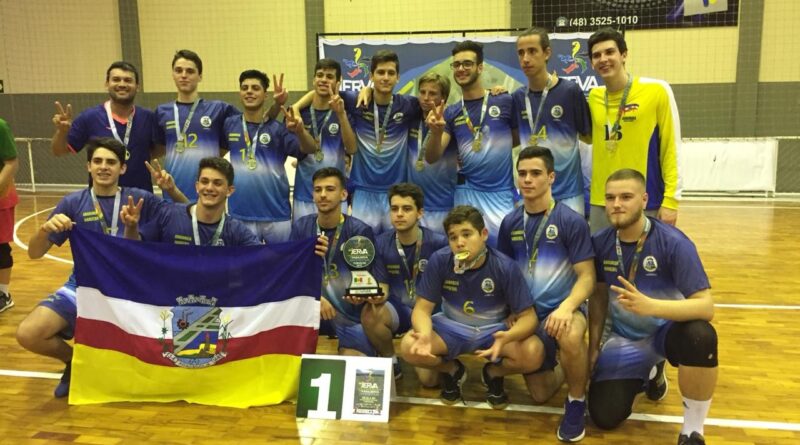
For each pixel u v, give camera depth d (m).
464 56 4.67
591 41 4.32
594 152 4.48
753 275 6.93
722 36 12.86
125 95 4.95
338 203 4.09
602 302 3.59
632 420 3.56
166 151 5.08
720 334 5.00
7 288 5.72
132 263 3.76
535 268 3.73
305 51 14.31
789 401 3.77
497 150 4.79
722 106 13.12
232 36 14.55
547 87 4.58
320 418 3.54
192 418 3.57
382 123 5.00
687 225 10.12
